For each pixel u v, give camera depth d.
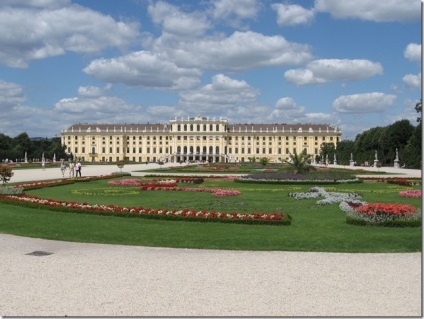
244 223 23.58
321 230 21.72
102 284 12.96
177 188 45.47
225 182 56.19
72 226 22.64
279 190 45.06
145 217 25.31
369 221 22.86
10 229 21.89
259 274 14.10
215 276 13.85
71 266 14.98
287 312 10.89
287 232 21.12
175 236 20.06
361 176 67.25
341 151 181.75
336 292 12.37
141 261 15.72
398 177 64.88
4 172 43.81
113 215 26.19
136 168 112.88
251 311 10.95
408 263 15.57
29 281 13.25
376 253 17.11
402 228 22.11
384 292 12.38
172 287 12.72
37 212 27.67
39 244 18.75
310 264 15.38
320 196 37.72
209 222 24.03
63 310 10.97
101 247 18.12
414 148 115.00
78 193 41.53
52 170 98.94
